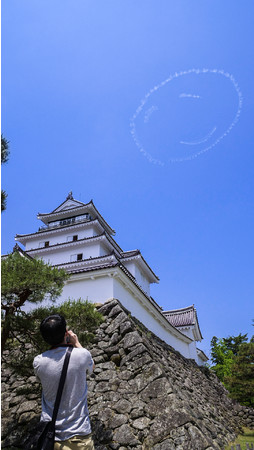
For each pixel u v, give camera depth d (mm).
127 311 10547
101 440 6707
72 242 25062
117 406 7309
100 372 8328
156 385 7383
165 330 16125
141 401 7199
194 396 11195
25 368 6574
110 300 10172
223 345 38625
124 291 11445
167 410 6777
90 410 7469
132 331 9078
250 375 19000
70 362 1960
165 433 6398
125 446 6457
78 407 1870
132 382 7719
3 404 8445
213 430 9406
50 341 2084
